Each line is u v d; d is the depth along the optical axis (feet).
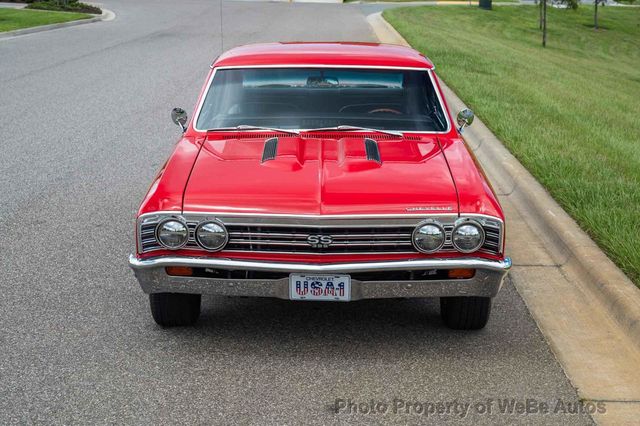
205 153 16.02
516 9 170.81
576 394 13.47
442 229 13.99
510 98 41.63
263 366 14.34
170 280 14.32
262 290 14.25
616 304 16.55
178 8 123.65
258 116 17.53
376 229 14.05
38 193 25.39
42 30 82.02
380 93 17.94
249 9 126.21
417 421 12.54
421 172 15.16
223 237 14.02
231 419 12.55
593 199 22.56
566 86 55.62
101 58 59.57
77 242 21.06
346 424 12.42
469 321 15.56
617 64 118.42
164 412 12.74
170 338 15.48
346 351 15.01
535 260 19.86
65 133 34.32
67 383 13.66
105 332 15.74
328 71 18.20
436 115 17.76
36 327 15.92
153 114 38.65
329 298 14.20
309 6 140.67
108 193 25.52
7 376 13.88
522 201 24.48
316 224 13.88
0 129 35.04
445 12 141.28
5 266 19.27
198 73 52.11
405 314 16.81
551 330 16.01
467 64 56.18
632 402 13.23
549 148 29.43
